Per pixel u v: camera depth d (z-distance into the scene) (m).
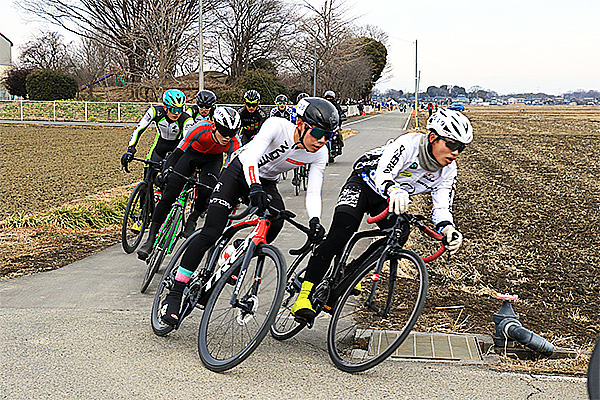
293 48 48.91
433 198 4.46
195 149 6.18
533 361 4.54
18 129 34.69
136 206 7.40
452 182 4.43
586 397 3.68
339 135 17.66
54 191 12.46
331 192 12.55
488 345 4.66
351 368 3.94
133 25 47.81
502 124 50.31
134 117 44.97
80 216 8.95
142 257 6.22
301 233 8.52
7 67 71.25
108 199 11.22
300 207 10.78
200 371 3.92
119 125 39.84
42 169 16.59
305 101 4.26
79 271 6.44
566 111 96.19
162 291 4.78
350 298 4.81
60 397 3.48
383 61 83.12
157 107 7.55
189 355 4.20
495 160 22.34
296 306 4.23
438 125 4.02
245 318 4.16
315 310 4.32
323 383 3.79
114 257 7.11
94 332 4.56
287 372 3.95
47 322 4.75
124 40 48.41
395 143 4.20
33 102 44.78
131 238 7.39
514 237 9.43
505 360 4.40
